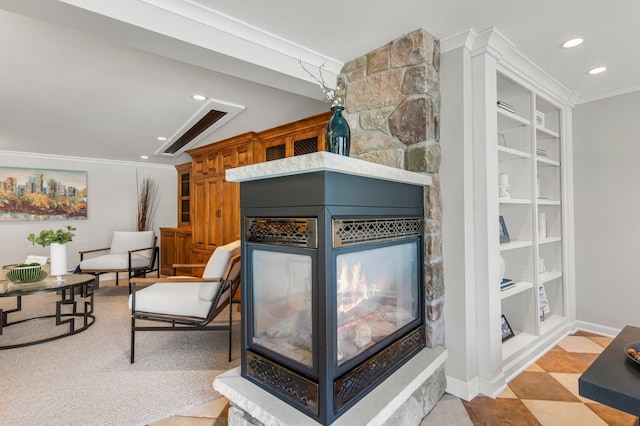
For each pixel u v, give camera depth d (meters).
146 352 2.58
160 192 6.14
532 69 2.29
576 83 2.62
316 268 1.29
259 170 1.46
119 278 5.63
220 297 2.48
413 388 1.55
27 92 2.50
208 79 2.32
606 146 2.80
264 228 1.52
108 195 5.58
